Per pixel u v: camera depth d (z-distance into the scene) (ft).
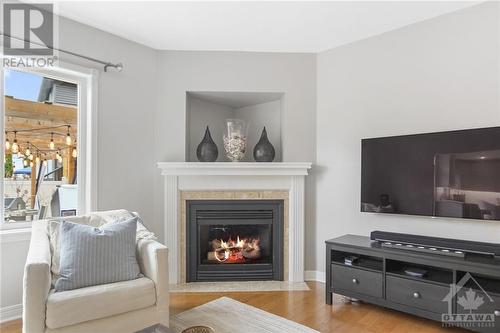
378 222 9.53
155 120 10.64
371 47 9.79
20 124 8.20
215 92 10.96
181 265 10.43
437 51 8.56
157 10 8.22
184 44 10.38
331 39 10.00
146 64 10.46
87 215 7.80
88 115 9.16
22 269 7.84
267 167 10.27
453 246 7.45
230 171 10.29
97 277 6.17
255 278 10.57
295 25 9.05
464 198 7.72
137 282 6.30
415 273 7.59
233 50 10.85
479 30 7.92
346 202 10.22
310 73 11.00
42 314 5.29
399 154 8.80
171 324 7.44
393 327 7.43
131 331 6.04
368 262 8.68
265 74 10.94
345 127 10.30
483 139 7.49
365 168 9.45
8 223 7.91
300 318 7.86
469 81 8.05
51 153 8.71
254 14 8.42
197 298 9.07
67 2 7.84
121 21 8.84
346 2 7.83
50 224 7.09
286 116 10.93
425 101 8.75
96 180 9.20
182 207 10.46
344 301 8.96
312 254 10.83
